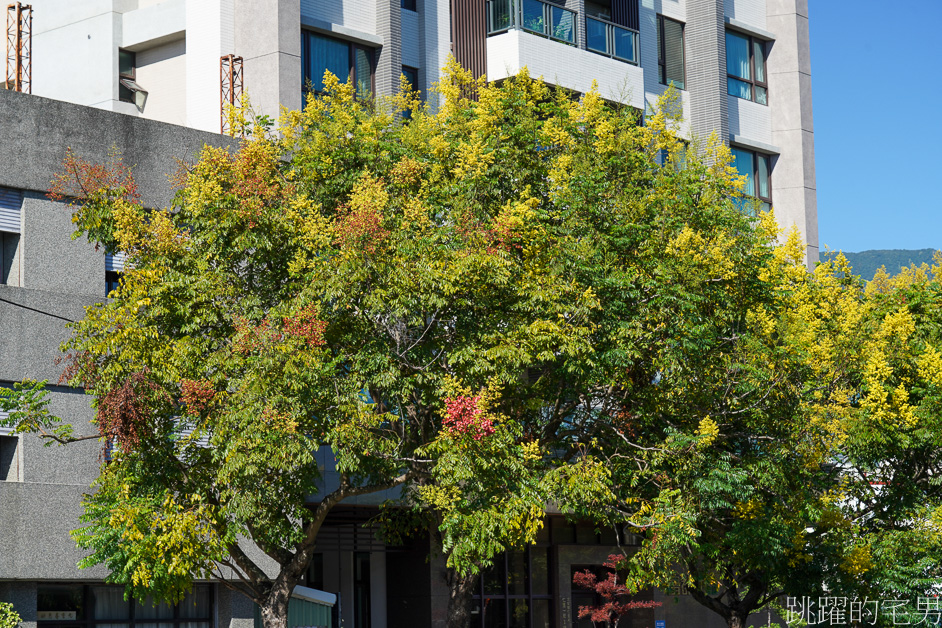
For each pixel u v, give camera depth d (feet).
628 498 72.95
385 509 84.23
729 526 83.05
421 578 102.32
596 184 70.95
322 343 60.44
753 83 134.62
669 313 68.59
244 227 63.21
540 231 66.69
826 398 81.30
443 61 110.11
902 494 88.69
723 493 75.77
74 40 108.88
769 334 73.10
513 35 108.47
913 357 86.74
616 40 118.21
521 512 61.41
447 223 70.28
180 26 103.60
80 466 76.69
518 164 73.46
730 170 76.84
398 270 61.11
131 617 79.00
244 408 57.98
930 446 87.66
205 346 61.67
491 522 60.34
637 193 73.26
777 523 77.25
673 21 128.57
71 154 71.20
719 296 71.56
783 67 135.54
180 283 61.77
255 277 66.23
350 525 96.58
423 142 73.51
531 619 113.09
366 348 62.95
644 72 124.26
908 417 81.30
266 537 63.72
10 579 72.59
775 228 81.61
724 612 89.25
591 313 66.44
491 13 111.34
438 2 110.32
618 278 67.51
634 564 73.51
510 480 62.49
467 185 69.56
